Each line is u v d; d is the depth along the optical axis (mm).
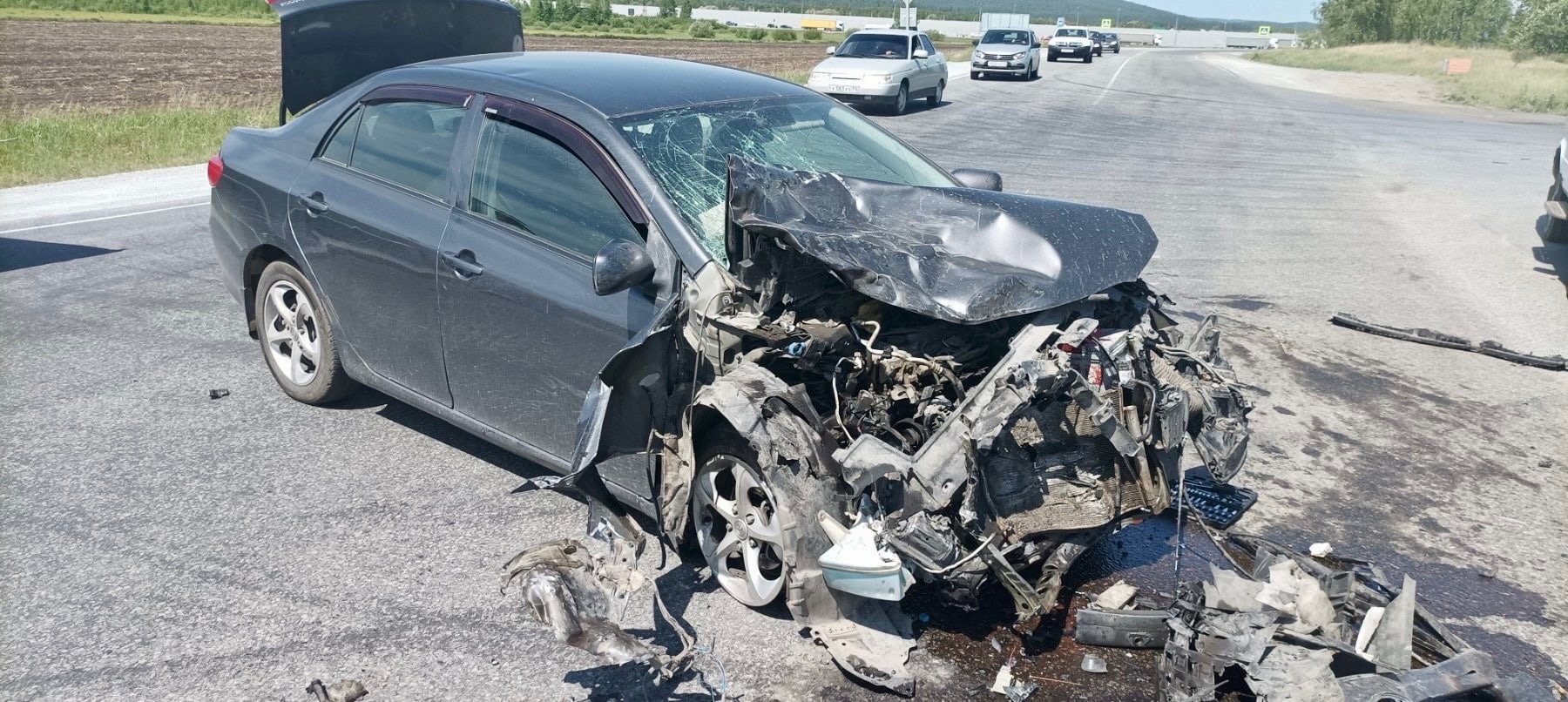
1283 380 6371
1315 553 4145
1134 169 14562
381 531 4203
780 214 3604
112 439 4965
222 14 62531
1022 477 3568
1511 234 11008
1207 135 19438
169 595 3740
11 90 21859
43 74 25422
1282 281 8742
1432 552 4395
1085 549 3613
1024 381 3217
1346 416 5848
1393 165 16234
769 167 3781
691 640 3129
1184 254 9586
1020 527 3467
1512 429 5766
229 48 35656
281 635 3531
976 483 3232
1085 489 3656
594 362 3865
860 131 5004
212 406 5375
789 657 3479
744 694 3283
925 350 3635
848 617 3434
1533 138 21453
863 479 3158
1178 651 3217
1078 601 3859
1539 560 4367
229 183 5281
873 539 3172
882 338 3684
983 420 3201
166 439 4977
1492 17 75438
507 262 4094
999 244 3717
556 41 45750
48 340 6320
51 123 15156
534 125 4215
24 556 3963
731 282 3559
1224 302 8008
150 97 20938
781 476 3248
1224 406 3979
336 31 5602
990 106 23781
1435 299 8398
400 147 4656
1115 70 43406
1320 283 8742
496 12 6430
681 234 3715
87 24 47281
